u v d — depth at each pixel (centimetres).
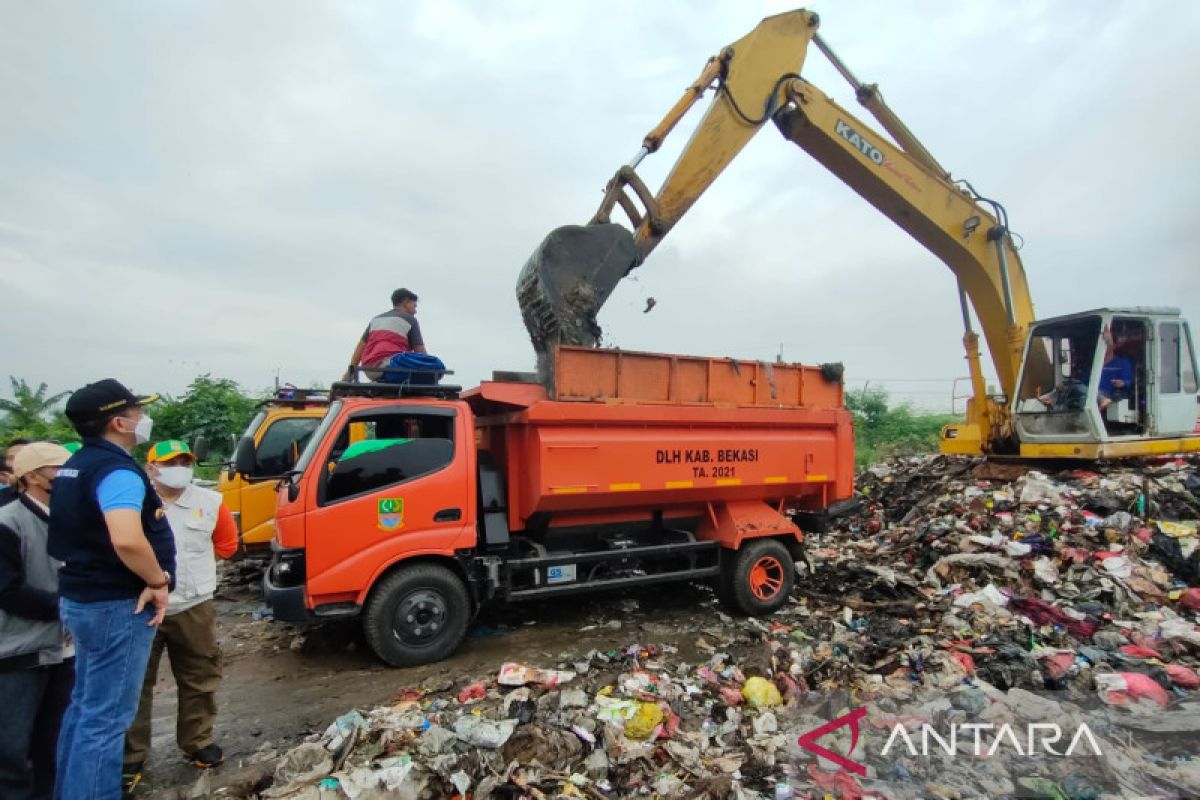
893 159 822
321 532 483
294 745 397
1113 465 911
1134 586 621
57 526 285
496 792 331
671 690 445
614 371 592
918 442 2039
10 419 1811
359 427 514
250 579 817
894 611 616
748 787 342
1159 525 714
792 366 706
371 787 324
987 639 523
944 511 886
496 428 617
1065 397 911
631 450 586
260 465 745
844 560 818
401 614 506
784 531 665
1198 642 502
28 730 308
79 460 289
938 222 870
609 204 661
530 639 576
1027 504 810
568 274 611
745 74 716
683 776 353
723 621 627
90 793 277
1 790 302
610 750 368
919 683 459
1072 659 482
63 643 316
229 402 1814
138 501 286
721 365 656
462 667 510
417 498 514
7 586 293
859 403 2414
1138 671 466
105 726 284
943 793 331
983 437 999
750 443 655
